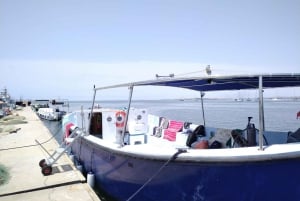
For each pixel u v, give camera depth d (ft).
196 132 22.41
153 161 14.42
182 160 13.30
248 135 16.48
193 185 13.52
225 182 12.84
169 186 14.28
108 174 18.95
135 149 15.61
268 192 12.70
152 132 28.50
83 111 26.91
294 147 13.15
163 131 26.68
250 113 123.75
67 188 19.29
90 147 21.63
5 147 34.83
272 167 12.42
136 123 25.68
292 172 12.59
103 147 18.28
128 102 16.92
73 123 28.53
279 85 18.33
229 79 15.25
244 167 12.49
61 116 104.68
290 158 12.30
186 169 13.44
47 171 21.84
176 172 13.78
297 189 12.82
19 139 41.81
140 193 16.08
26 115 102.47
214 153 12.92
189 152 13.44
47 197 17.65
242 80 15.71
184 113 125.18
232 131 17.39
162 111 146.61
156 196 15.06
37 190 18.93
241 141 16.49
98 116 26.71
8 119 79.56
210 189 13.16
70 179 20.83
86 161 23.57
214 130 21.98
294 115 95.30
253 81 16.19
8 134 47.91
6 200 17.19
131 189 16.84
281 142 18.78
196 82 17.17
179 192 14.05
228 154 12.59
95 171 21.40
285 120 74.90
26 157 28.73
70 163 25.38
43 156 29.19
